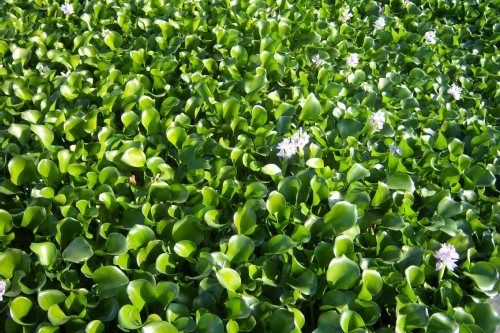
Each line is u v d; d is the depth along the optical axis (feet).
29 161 7.63
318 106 9.09
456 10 13.15
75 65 10.17
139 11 11.89
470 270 7.21
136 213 7.41
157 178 7.84
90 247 6.74
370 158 8.72
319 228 7.42
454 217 8.00
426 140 9.04
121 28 11.40
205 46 11.09
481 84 10.71
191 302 6.62
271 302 6.78
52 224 7.20
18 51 10.34
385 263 7.03
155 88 9.75
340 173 8.27
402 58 11.19
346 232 7.34
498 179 8.75
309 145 8.83
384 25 11.91
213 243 7.41
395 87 10.25
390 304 6.81
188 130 8.98
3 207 7.73
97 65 9.99
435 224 7.55
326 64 10.50
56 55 10.25
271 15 12.16
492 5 13.51
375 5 12.73
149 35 11.27
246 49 11.09
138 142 8.30
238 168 8.47
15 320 6.12
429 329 6.42
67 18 11.53
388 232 7.63
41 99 9.18
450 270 7.07
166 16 11.66
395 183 8.05
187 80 9.80
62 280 6.66
